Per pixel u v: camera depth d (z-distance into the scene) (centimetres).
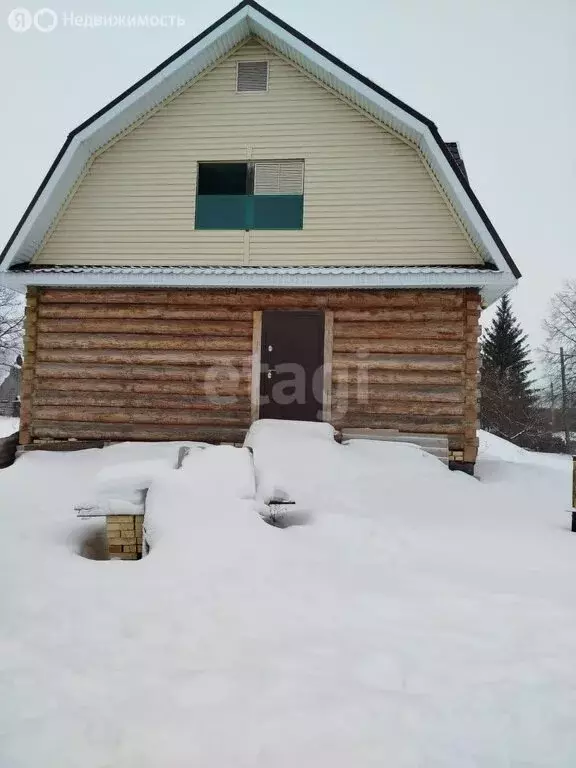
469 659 316
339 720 255
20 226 950
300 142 973
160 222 986
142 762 227
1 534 574
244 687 281
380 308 952
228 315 976
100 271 941
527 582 446
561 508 738
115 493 569
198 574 437
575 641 342
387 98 900
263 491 630
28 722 252
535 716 263
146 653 317
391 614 377
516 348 3919
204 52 946
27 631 346
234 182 991
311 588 420
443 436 922
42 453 943
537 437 3434
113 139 999
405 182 948
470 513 676
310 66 948
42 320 1006
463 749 239
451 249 932
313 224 962
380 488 715
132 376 987
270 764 226
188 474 595
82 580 435
